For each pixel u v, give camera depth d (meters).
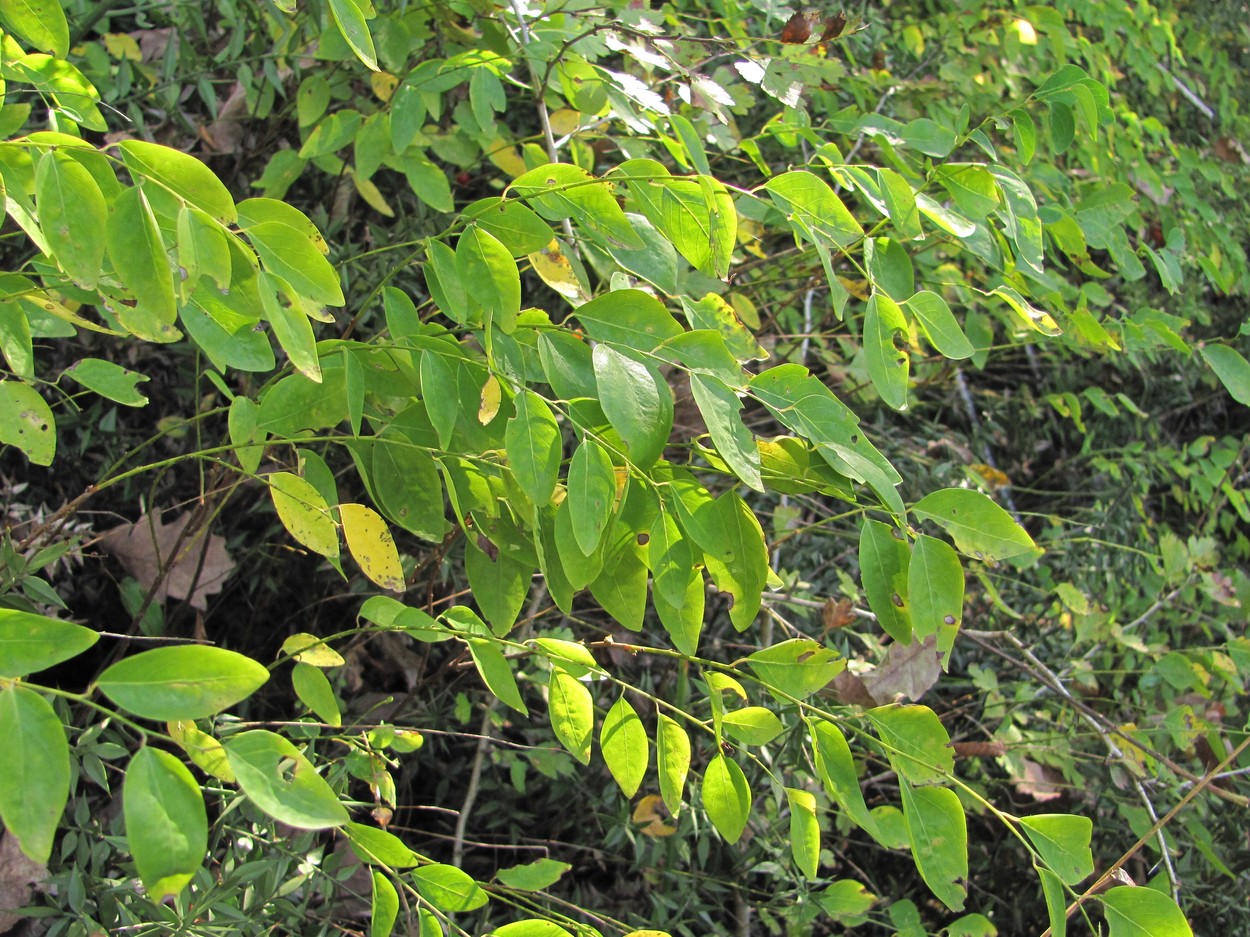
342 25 0.91
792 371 1.04
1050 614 2.24
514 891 1.27
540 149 1.60
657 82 1.58
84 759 1.22
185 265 0.80
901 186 1.15
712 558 1.06
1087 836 1.02
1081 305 1.63
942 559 1.01
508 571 1.16
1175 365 2.77
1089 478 2.76
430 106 1.56
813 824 1.13
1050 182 1.80
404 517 1.13
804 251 1.77
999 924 2.01
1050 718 2.12
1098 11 2.38
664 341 1.01
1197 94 3.50
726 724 1.12
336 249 1.89
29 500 1.80
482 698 1.83
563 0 1.54
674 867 1.68
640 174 1.06
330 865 1.33
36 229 0.83
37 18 0.98
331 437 1.11
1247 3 3.65
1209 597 2.28
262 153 2.04
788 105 1.43
